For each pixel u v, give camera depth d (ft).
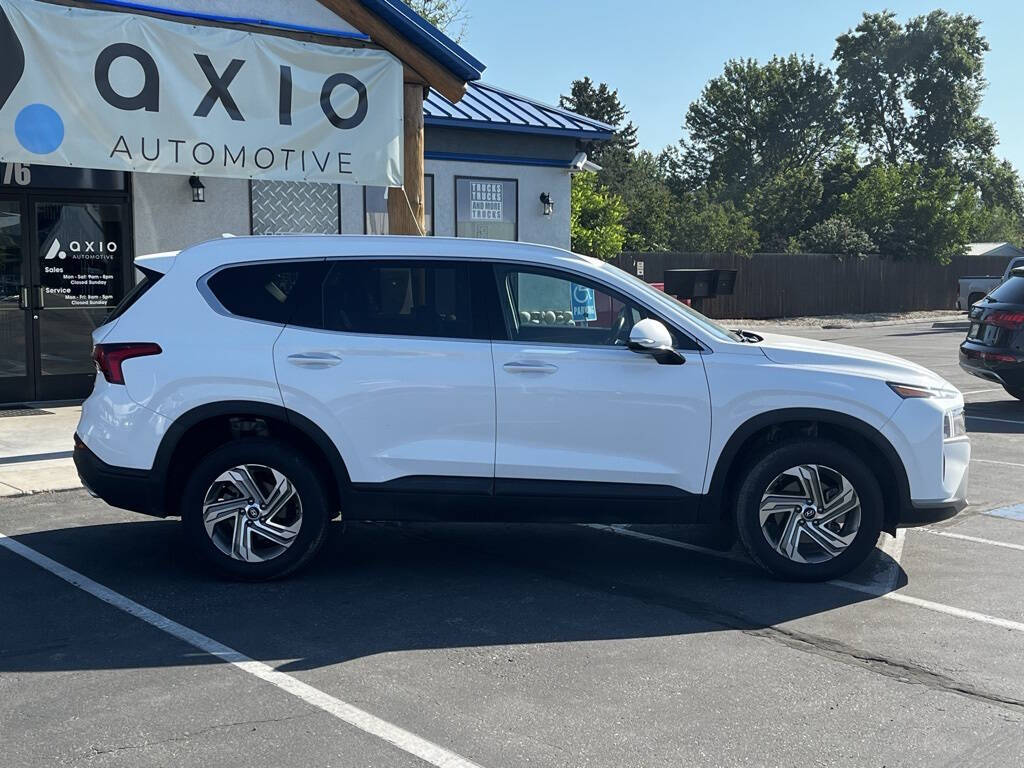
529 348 19.93
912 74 252.42
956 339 83.66
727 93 271.69
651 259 95.30
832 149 262.88
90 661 15.94
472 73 39.42
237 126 36.14
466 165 55.06
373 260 20.35
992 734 13.61
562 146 58.65
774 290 108.88
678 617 18.29
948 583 20.38
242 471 19.81
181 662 15.94
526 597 19.39
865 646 16.90
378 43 38.70
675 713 14.19
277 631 17.39
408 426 19.80
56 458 30.91
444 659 16.17
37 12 32.17
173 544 22.85
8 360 39.34
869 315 117.39
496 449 19.83
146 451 19.65
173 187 42.14
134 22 33.94
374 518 20.01
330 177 38.04
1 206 38.55
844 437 20.72
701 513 20.16
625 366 19.86
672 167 284.82
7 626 17.51
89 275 40.68
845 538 20.06
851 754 12.98
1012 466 32.35
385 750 12.98
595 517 20.16
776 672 15.75
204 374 19.60
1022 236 264.93
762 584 20.31
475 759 12.75
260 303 20.10
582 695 14.79
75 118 33.09
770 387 19.81
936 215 130.82
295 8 38.40
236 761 12.64
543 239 58.54
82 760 12.63
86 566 21.09
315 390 19.63
